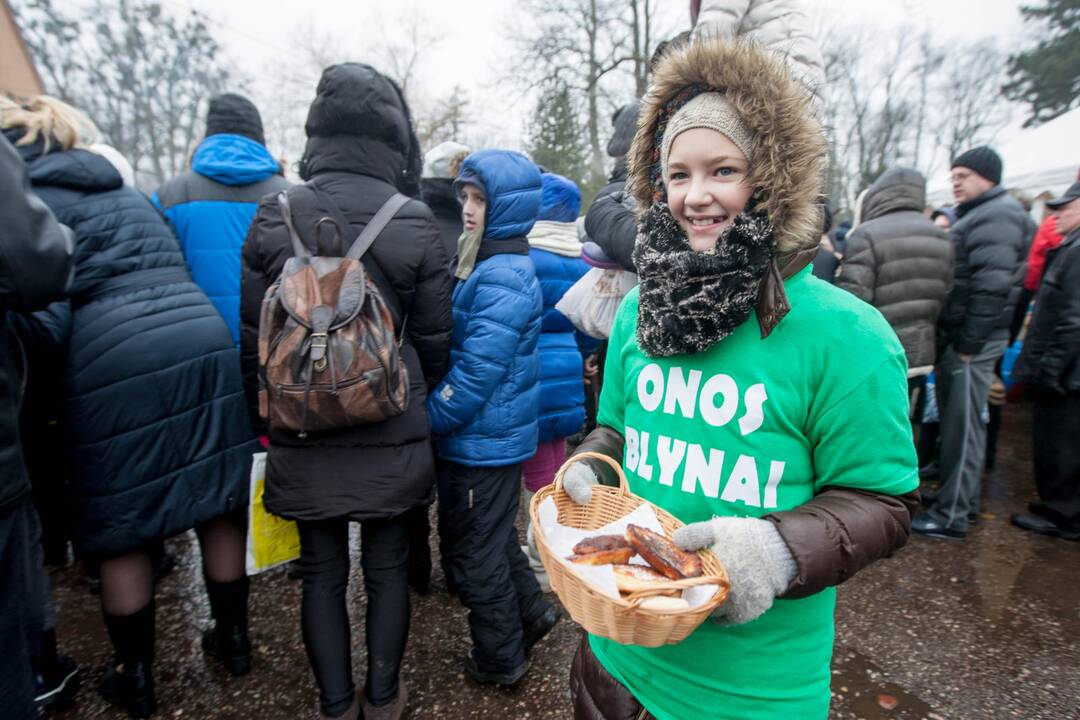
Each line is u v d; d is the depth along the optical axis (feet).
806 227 2.82
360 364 4.58
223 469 6.03
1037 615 7.86
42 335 5.18
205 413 5.90
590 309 7.34
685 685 3.24
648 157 3.40
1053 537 10.03
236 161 8.07
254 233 5.21
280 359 4.56
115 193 5.92
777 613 3.07
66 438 5.49
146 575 5.95
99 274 5.58
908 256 8.96
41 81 7.46
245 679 6.61
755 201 2.91
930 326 9.22
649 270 3.18
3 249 3.75
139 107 59.67
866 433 2.80
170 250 6.27
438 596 8.14
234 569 6.44
